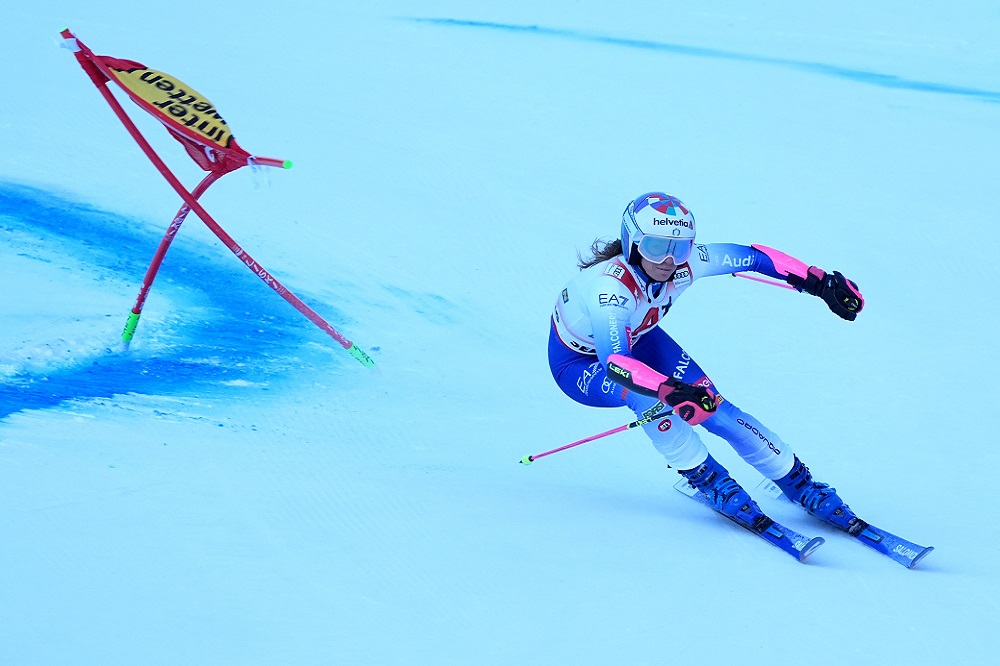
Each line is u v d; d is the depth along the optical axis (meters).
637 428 19.55
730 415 15.28
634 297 14.79
